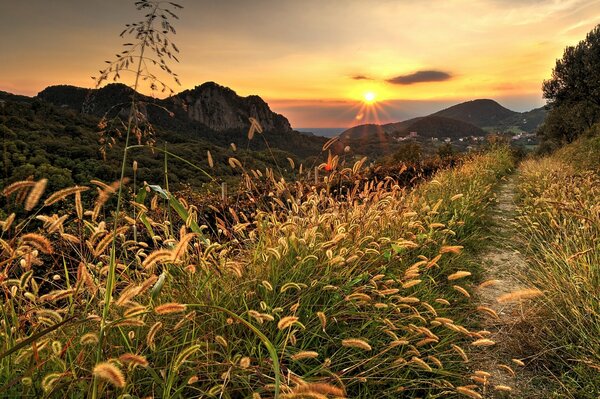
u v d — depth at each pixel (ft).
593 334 9.20
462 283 13.93
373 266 11.48
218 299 8.02
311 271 9.71
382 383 7.52
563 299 10.59
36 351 5.00
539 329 10.39
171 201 7.85
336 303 8.96
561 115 109.09
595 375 8.32
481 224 23.65
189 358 6.56
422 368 8.10
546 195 23.11
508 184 47.85
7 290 6.55
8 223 5.98
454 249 8.75
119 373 3.83
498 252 18.39
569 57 95.45
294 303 8.66
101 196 5.40
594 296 9.59
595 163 42.75
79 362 5.88
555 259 12.77
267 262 9.46
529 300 11.75
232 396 6.76
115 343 6.70
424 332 7.28
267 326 7.93
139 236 11.70
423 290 11.43
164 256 5.25
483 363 9.43
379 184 15.67
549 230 18.11
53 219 6.34
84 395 5.79
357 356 8.32
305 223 11.57
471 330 10.85
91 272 7.85
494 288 14.06
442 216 20.22
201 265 8.23
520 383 8.73
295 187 13.91
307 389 4.07
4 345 6.01
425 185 26.09
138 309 4.95
